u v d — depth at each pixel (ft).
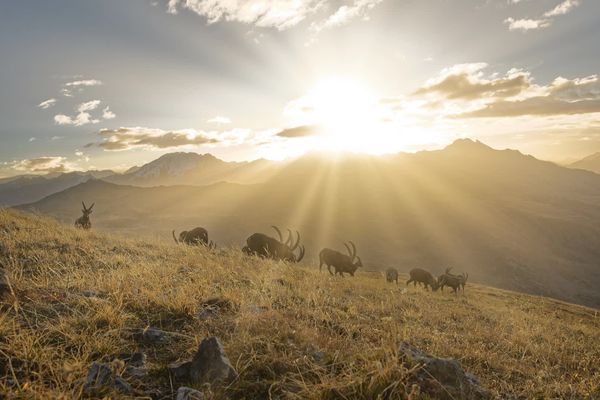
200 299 19.13
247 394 10.09
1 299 14.85
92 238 39.06
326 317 19.08
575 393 14.80
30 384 9.02
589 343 29.25
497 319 35.40
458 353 17.90
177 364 11.34
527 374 16.83
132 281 20.11
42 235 33.37
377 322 21.15
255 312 17.02
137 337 13.42
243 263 37.58
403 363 11.12
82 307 15.23
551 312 61.67
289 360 11.76
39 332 12.46
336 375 11.14
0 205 42.50
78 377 9.91
